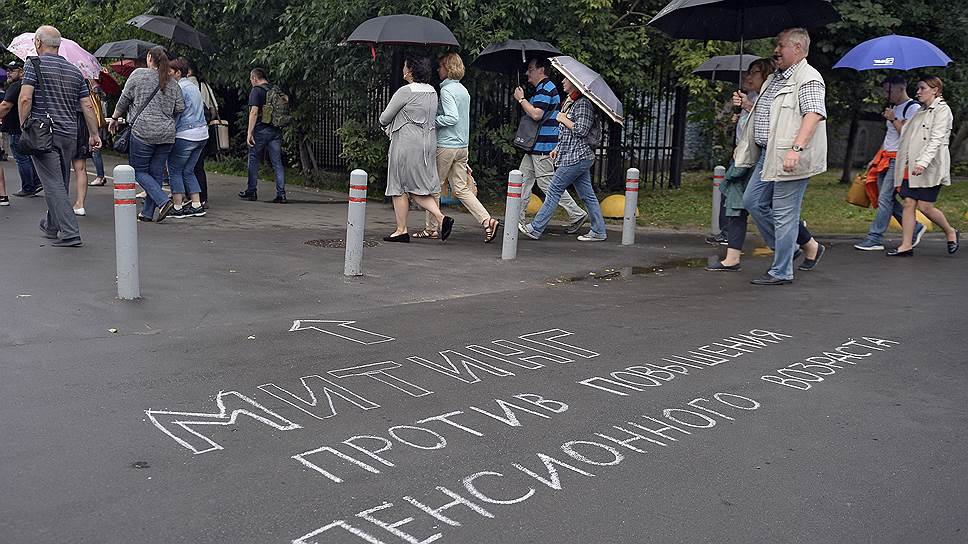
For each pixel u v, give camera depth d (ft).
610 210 43.04
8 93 32.07
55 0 71.20
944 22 53.83
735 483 12.20
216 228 33.24
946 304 24.06
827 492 11.99
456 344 18.67
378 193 46.88
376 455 12.73
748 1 30.25
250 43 52.34
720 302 23.98
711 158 72.23
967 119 60.85
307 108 50.96
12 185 43.11
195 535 10.19
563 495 11.63
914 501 11.78
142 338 18.01
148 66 32.71
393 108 30.86
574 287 25.61
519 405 15.10
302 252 28.76
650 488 11.94
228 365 16.53
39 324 18.51
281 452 12.69
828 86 56.34
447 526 10.63
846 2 50.24
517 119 47.78
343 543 10.12
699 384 16.61
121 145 32.86
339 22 42.16
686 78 48.67
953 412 15.38
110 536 10.08
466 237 34.47
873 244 34.60
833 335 20.53
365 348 18.07
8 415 13.53
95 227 31.04
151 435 13.08
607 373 17.10
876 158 34.58
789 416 14.99
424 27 35.86
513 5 42.22
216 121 42.34
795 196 26.05
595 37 45.57
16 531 10.11
